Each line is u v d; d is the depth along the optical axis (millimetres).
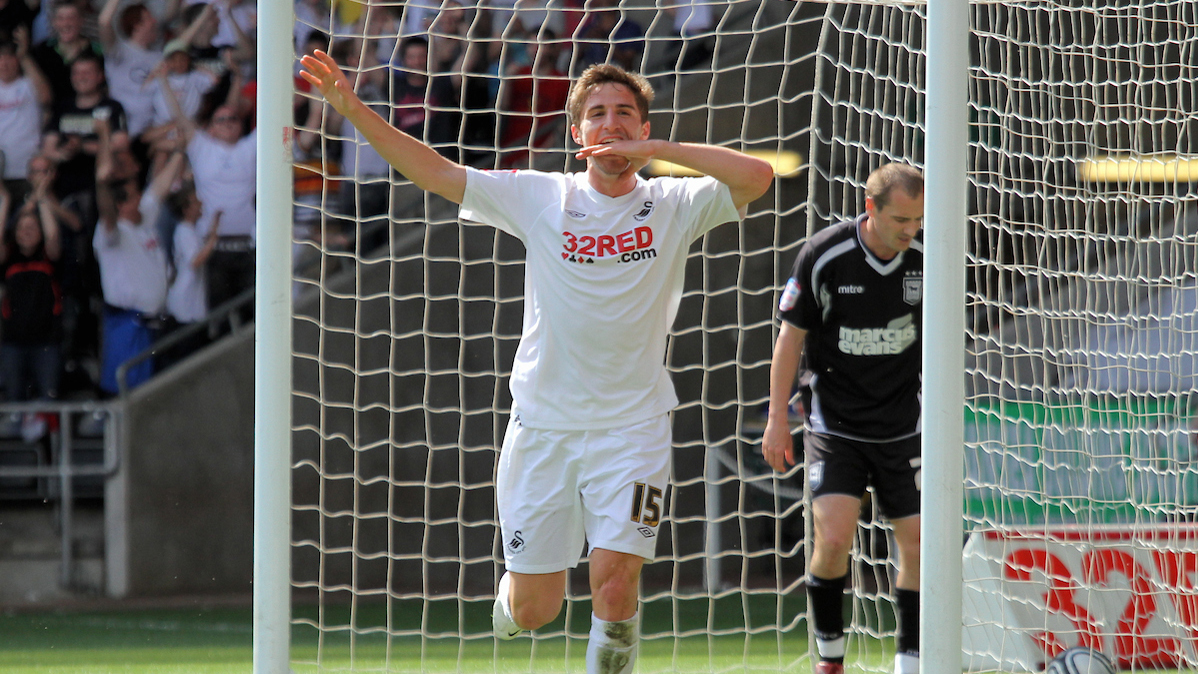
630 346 11836
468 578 27547
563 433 11945
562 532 12242
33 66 29938
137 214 29812
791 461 14359
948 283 12000
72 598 25750
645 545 11727
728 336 28875
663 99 28984
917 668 14094
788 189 28828
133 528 26500
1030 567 16297
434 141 29781
